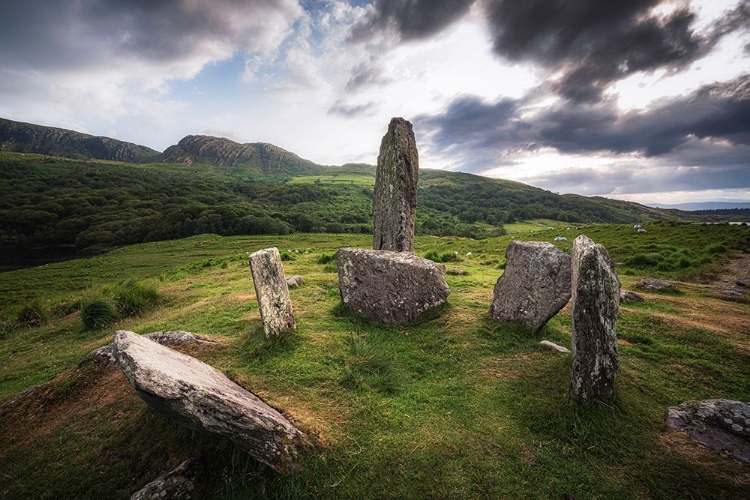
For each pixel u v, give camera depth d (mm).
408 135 14391
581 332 5844
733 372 7297
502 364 7723
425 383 7293
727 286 14664
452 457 5176
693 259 19234
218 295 16219
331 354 8094
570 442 5375
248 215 113875
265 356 8094
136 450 5703
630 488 4605
